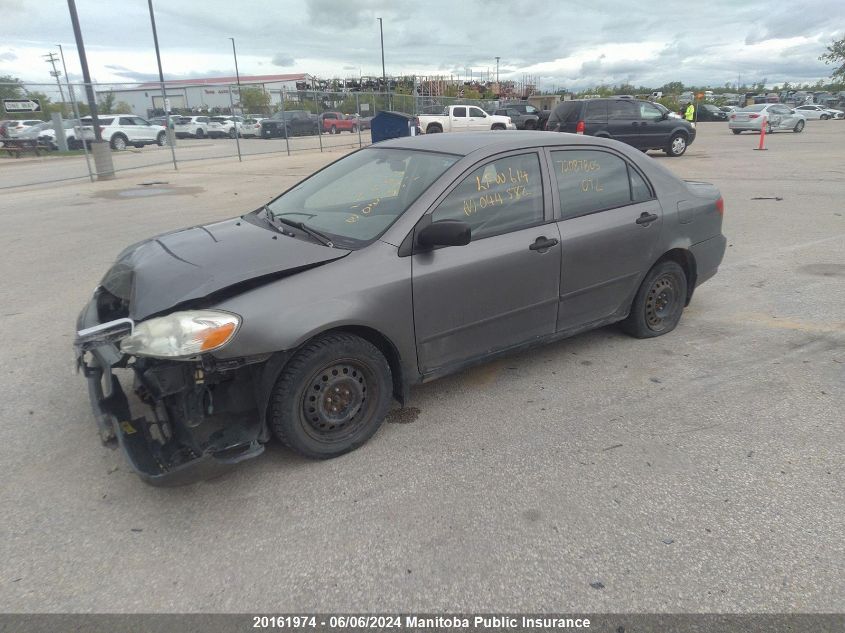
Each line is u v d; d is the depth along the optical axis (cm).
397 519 272
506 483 297
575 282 399
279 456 322
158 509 281
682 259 474
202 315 269
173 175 1656
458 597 229
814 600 225
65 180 1578
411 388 399
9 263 718
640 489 291
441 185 340
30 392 395
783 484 293
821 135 2802
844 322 503
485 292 353
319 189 403
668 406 370
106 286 344
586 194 406
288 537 261
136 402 362
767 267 666
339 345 301
